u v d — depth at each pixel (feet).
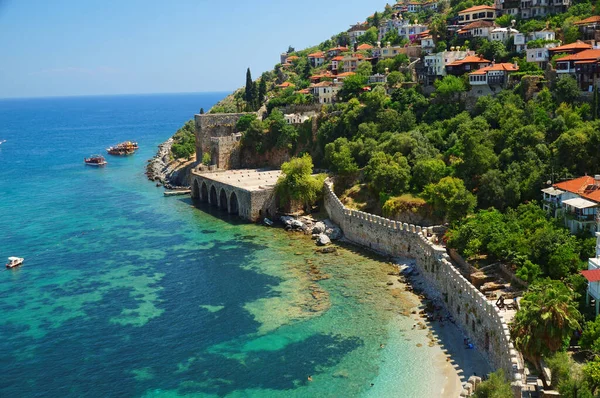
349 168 441.68
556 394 173.88
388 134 458.91
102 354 242.58
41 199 563.48
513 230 283.38
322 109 564.30
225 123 622.95
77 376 226.38
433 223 358.23
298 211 449.48
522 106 420.77
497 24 575.79
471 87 477.77
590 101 388.98
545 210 303.89
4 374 228.84
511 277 261.85
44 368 232.73
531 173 333.21
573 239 257.34
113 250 384.27
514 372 181.68
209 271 336.08
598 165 321.73
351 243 378.94
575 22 491.72
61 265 357.00
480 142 377.50
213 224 446.19
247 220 453.58
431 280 296.10
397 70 610.65
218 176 525.34
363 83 597.11
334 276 318.45
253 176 522.06
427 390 204.85
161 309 285.02
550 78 426.10
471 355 226.17
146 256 368.89
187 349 244.01
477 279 264.52
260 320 267.59
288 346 241.96
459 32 591.37
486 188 340.18
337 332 251.80
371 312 269.64
